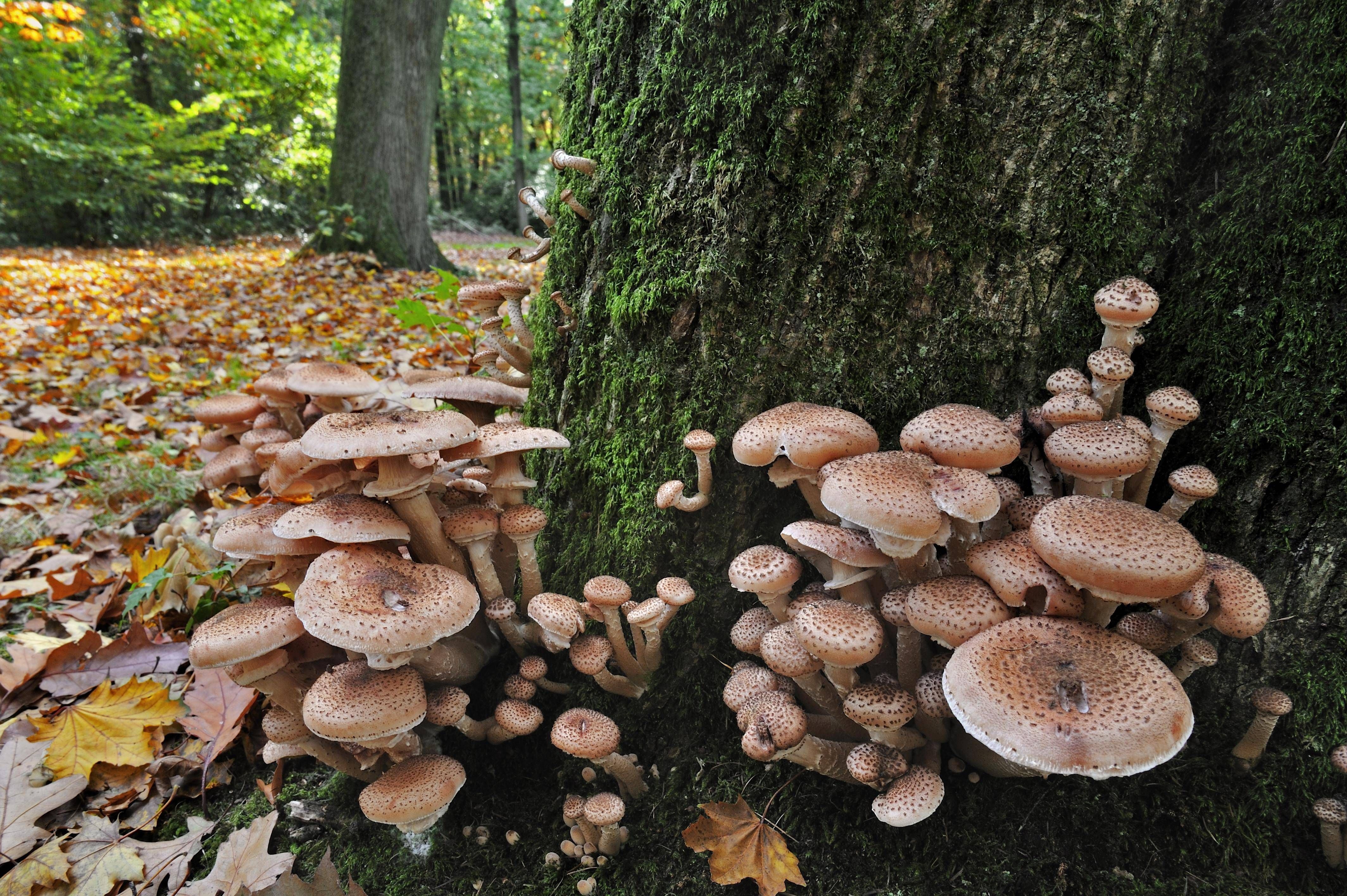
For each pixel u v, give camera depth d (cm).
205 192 474
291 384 60
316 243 268
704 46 47
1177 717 34
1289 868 44
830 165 46
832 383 49
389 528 45
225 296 208
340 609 42
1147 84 43
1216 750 45
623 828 48
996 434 41
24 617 68
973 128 44
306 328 167
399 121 263
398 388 94
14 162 342
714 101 47
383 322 174
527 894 47
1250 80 43
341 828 49
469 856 48
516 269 323
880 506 38
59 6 289
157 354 144
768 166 47
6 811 48
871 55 44
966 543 43
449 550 50
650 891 47
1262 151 42
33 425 106
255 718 56
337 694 43
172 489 85
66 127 344
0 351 140
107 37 390
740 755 50
